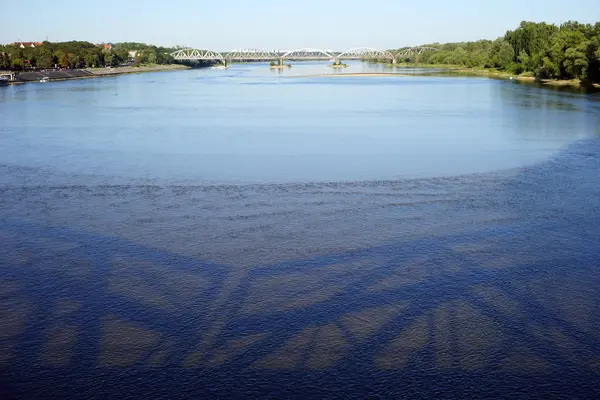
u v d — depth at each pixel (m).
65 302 11.33
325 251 13.61
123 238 14.53
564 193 17.95
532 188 18.56
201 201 17.45
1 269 12.81
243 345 9.82
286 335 10.10
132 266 12.92
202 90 67.19
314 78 99.75
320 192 18.28
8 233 14.94
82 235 14.76
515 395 8.56
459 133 29.66
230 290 11.75
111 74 116.56
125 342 9.92
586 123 32.78
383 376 8.98
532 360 9.35
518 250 13.57
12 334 10.20
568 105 42.97
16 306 11.18
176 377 8.99
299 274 12.43
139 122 34.97
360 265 12.85
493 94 55.06
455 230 14.88
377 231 14.85
